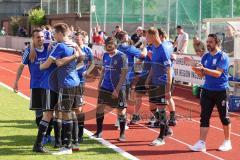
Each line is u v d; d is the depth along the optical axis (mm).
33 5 59125
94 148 9094
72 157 8344
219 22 18531
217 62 8922
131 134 10523
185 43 20094
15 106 13570
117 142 9766
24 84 19203
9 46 44531
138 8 28484
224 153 9102
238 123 12336
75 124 8828
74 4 36625
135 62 9914
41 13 42594
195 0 24922
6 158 8109
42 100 8602
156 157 8680
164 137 9859
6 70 25125
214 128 11492
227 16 24281
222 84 9000
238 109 14305
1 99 14867
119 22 29859
